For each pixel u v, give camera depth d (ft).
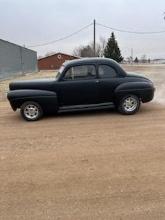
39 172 18.97
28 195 16.17
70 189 16.61
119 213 14.19
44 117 34.27
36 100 32.63
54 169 19.30
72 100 33.45
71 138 25.64
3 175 18.75
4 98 51.98
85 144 23.85
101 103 33.83
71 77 33.24
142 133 26.21
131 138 24.89
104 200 15.34
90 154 21.61
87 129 28.27
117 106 33.76
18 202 15.52
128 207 14.62
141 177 17.63
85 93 33.35
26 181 17.81
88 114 34.65
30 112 32.83
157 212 14.14
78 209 14.67
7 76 114.62
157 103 40.29
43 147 23.63
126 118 31.96
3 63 108.68
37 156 21.71
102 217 13.94
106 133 26.63
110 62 33.68
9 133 28.27
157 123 29.43
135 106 33.58
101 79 33.35
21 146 24.17
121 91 33.12
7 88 68.85
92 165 19.65
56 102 33.06
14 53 128.77
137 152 21.58
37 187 17.01
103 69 33.53
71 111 34.35
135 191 16.07
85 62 33.24
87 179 17.69
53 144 24.26
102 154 21.50
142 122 30.01
